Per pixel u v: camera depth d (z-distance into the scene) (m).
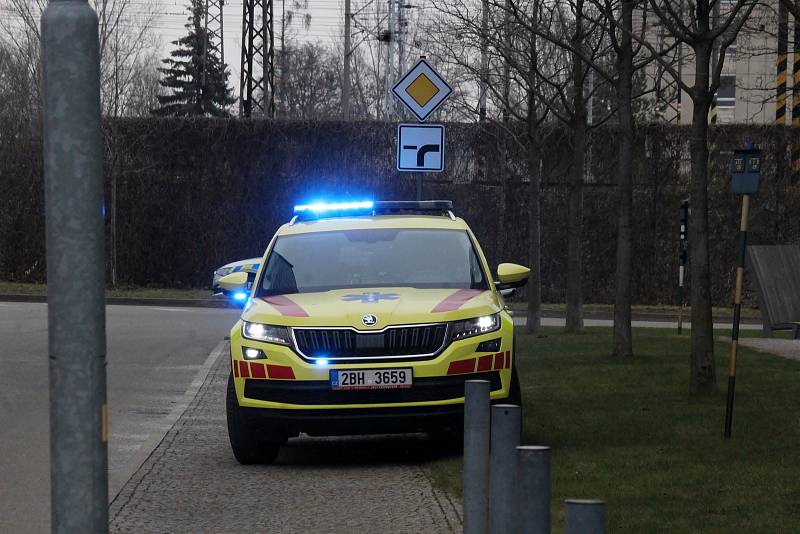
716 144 98.81
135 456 27.44
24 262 108.62
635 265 99.75
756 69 139.75
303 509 21.16
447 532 19.02
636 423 28.95
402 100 43.53
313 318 25.88
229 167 106.38
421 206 32.44
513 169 100.00
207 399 37.81
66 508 11.41
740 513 19.23
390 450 28.64
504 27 55.56
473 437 15.48
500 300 27.80
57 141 11.46
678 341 53.66
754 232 98.50
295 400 25.56
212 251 106.75
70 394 11.42
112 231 106.94
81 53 11.49
